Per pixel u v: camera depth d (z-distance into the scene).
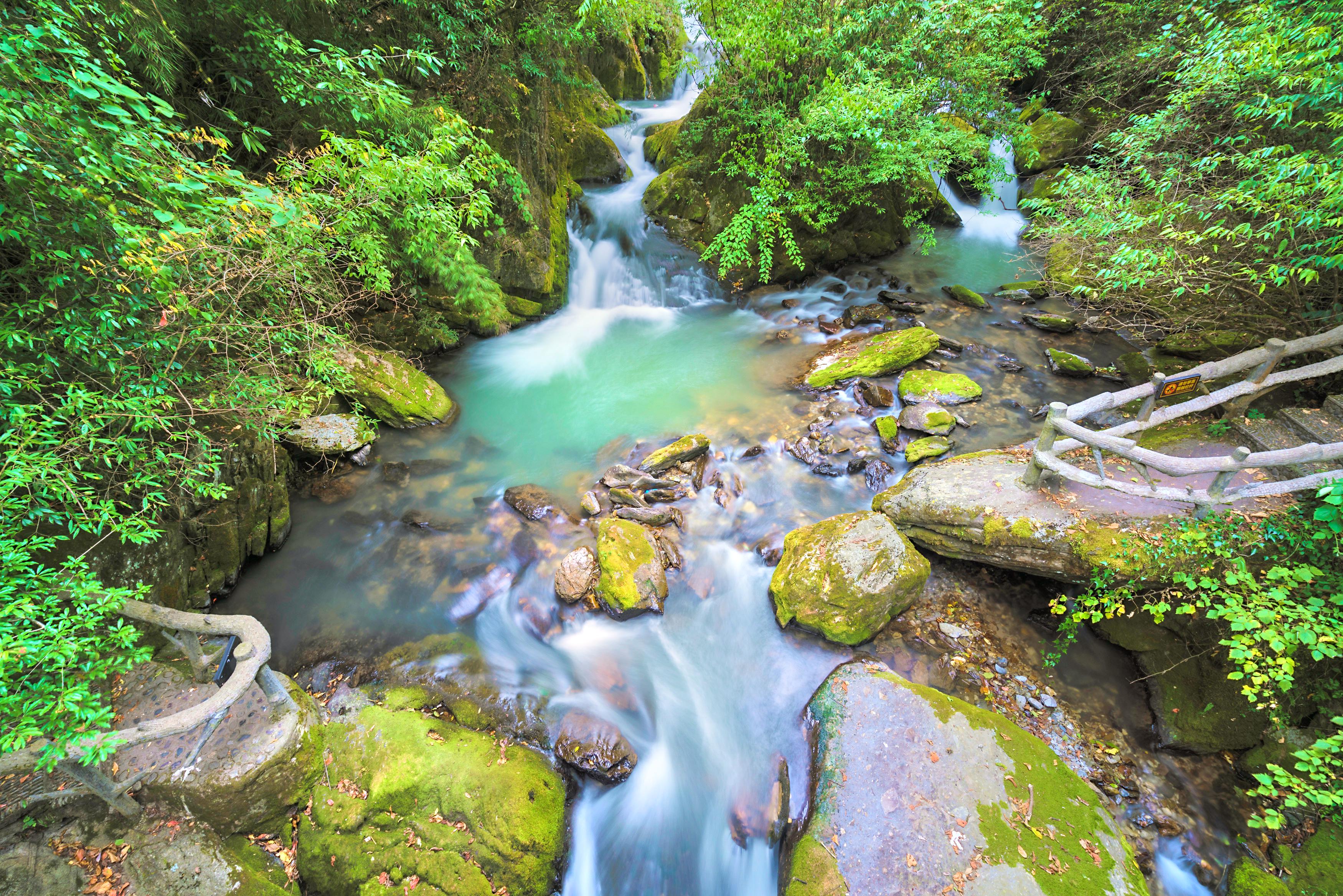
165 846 3.26
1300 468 4.78
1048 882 3.27
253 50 5.07
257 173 5.82
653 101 15.47
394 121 6.04
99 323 3.19
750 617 5.34
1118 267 5.68
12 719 2.63
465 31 7.17
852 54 8.86
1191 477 5.08
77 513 3.41
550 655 5.05
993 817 3.57
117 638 2.93
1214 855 3.76
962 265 11.48
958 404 7.60
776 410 7.92
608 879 3.84
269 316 4.49
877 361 8.30
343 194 4.83
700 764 4.35
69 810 3.27
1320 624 3.45
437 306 8.62
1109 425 7.05
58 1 3.20
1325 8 4.65
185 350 3.90
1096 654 4.84
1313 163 4.48
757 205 8.92
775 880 3.84
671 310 10.66
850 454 7.01
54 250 2.93
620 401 8.22
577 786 4.19
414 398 7.53
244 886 3.24
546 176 9.53
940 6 8.62
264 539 5.68
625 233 11.36
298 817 3.70
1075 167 11.98
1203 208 5.25
